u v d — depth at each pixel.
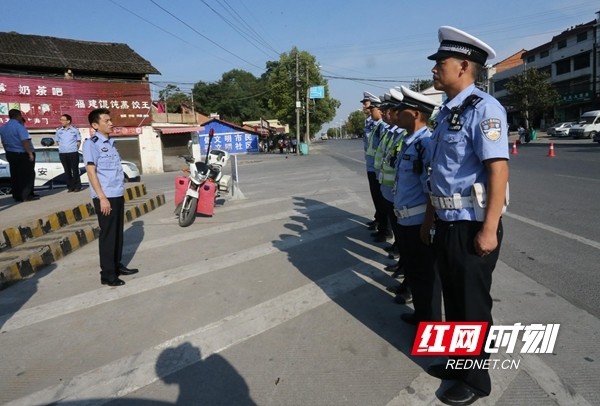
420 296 3.15
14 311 3.85
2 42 21.77
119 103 22.88
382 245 5.53
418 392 2.49
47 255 5.19
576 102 44.88
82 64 22.08
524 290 3.83
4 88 19.83
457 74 2.31
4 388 2.68
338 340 3.10
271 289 4.12
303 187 11.38
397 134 4.00
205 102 64.25
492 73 58.84
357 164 18.95
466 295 2.35
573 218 6.35
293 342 3.10
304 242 5.76
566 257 4.66
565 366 2.66
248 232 6.44
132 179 16.30
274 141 48.31
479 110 2.18
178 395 2.54
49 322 3.59
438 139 2.39
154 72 23.61
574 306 3.48
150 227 7.06
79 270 4.95
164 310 3.74
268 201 9.16
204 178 7.31
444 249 2.39
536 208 7.16
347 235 6.06
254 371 2.75
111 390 2.61
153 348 3.09
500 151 2.10
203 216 7.79
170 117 31.00
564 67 47.41
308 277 4.41
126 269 4.72
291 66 43.81
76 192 9.14
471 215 2.26
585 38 43.72
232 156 9.68
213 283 4.34
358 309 3.62
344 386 2.57
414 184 3.10
